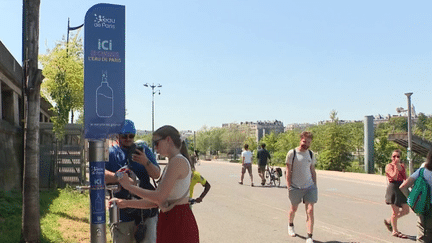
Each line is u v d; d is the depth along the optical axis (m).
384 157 53.06
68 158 14.38
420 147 32.84
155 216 3.99
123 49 3.85
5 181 11.49
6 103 13.66
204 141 111.69
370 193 14.77
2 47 11.44
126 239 3.88
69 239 6.33
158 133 3.22
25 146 6.09
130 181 3.30
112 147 4.04
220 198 13.23
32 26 6.30
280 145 72.19
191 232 3.21
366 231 8.02
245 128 124.00
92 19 3.75
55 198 10.95
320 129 71.00
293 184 7.15
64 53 15.60
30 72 6.23
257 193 14.69
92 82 3.73
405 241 7.15
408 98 26.81
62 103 13.02
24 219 5.97
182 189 3.21
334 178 21.48
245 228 8.34
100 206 3.66
